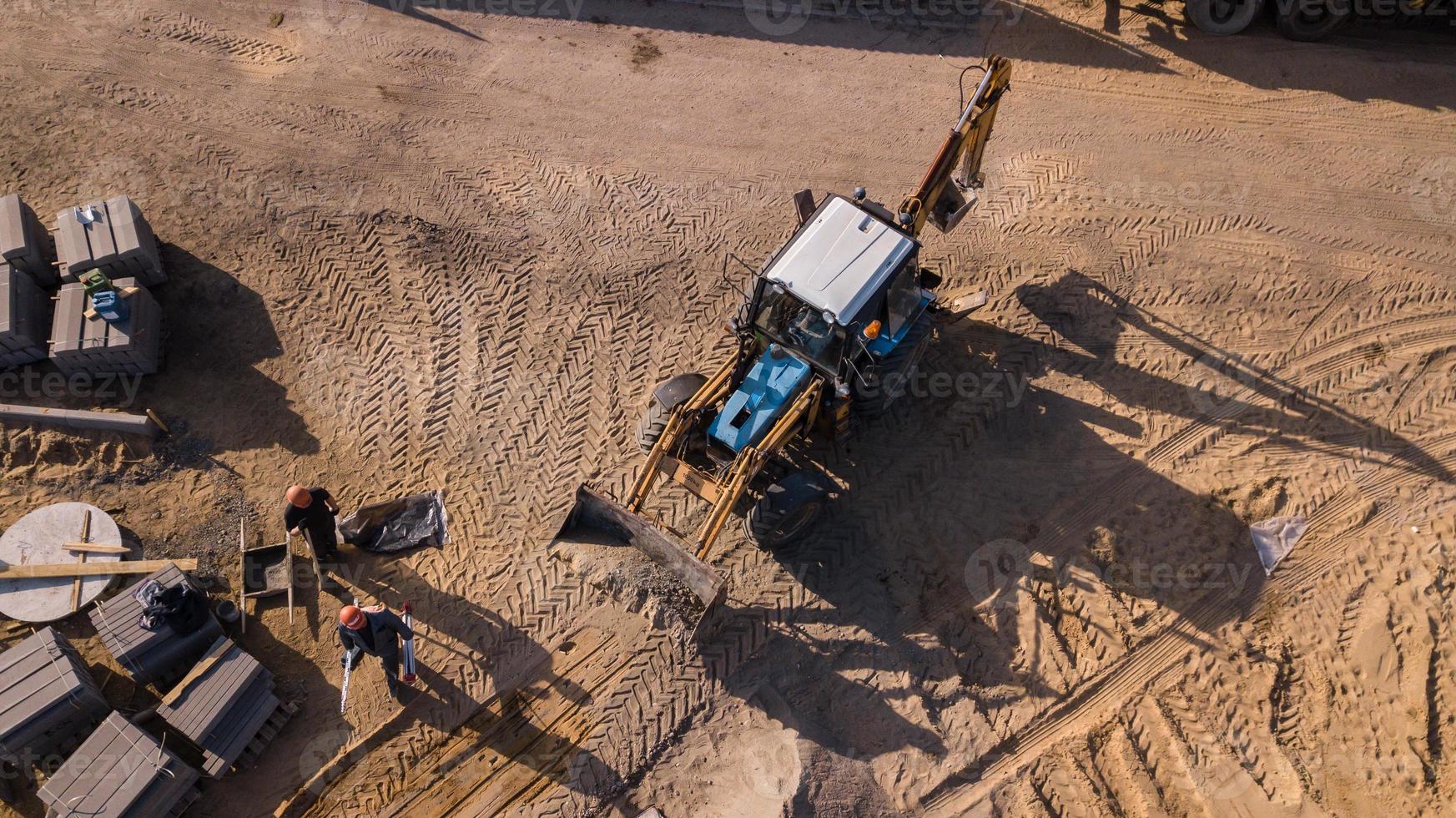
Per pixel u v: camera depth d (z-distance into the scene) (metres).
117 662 8.29
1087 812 8.05
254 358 10.55
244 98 12.91
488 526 9.52
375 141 12.56
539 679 8.60
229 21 13.98
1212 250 11.69
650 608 8.85
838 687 8.66
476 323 10.95
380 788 8.05
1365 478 9.82
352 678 8.55
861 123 13.18
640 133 12.97
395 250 11.47
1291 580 9.21
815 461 10.07
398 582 9.11
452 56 13.78
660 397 9.29
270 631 8.75
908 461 10.08
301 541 9.29
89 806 7.21
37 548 8.92
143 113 12.60
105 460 9.67
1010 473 9.98
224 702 7.82
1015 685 8.71
